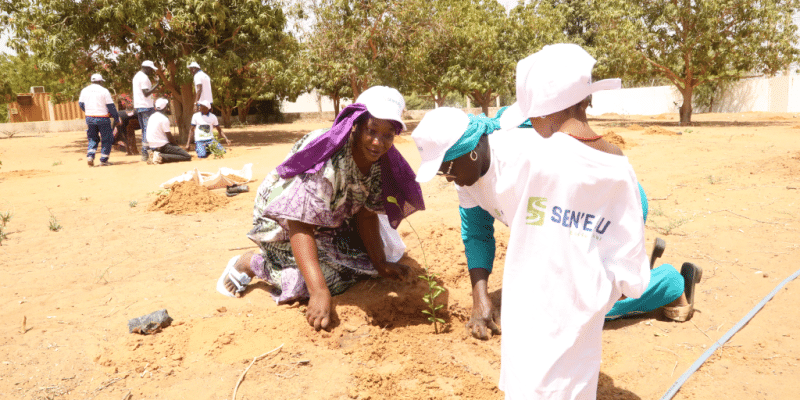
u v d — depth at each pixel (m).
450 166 2.57
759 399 2.43
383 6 18.83
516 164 2.48
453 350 2.97
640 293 2.05
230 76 22.62
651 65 20.77
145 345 2.98
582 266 1.93
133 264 4.49
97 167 11.45
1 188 8.68
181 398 2.52
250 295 3.70
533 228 1.96
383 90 2.95
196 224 5.88
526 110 2.00
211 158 12.46
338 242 3.66
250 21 16.34
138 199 7.47
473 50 22.77
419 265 4.12
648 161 9.27
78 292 3.85
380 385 2.60
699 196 6.21
